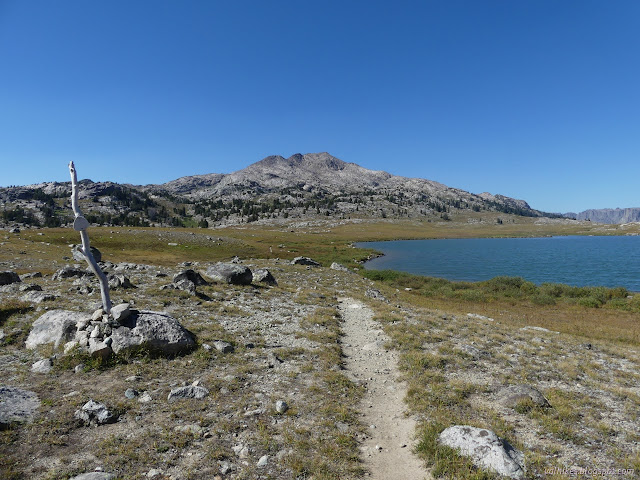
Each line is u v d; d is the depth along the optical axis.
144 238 86.81
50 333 13.22
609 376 14.99
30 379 10.83
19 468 7.05
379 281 55.44
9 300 17.25
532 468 7.72
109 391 10.42
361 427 9.57
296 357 14.55
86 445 7.97
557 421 9.94
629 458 8.20
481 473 7.35
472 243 176.12
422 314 25.41
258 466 7.55
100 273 13.52
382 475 7.63
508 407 10.92
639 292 52.59
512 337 20.64
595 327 28.78
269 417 9.59
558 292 46.28
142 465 7.38
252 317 20.06
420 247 152.62
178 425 8.94
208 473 7.25
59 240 75.06
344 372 13.62
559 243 170.12
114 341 12.66
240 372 12.42
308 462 7.78
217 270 29.78
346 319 22.97
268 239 139.88
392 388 12.41
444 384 12.45
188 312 19.39
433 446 8.36
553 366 15.52
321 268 53.16
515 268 83.94
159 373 11.89
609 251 123.25
